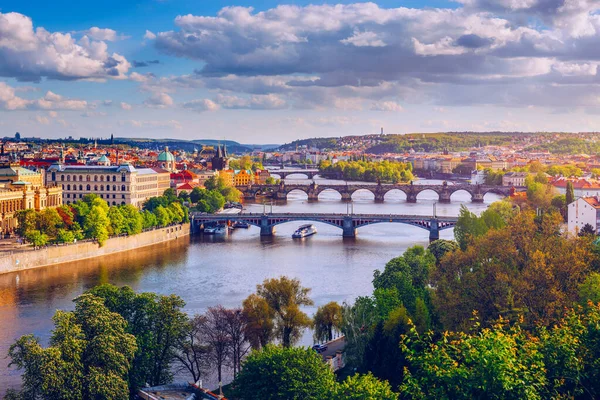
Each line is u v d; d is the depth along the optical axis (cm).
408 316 19875
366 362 18900
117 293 19800
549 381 11125
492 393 10044
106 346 16375
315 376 15900
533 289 17838
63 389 15425
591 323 12056
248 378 16138
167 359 19138
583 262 18725
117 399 16000
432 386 10575
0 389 19838
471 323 18238
